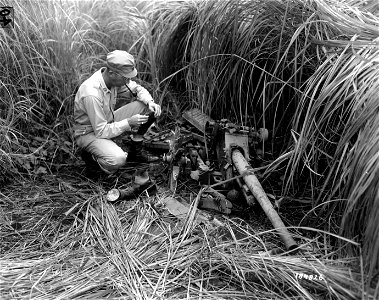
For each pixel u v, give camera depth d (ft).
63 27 16.08
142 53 17.47
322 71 11.75
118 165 12.93
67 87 15.55
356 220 10.04
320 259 10.02
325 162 12.51
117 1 18.70
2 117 14.40
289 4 12.85
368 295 8.59
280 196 12.55
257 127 14.82
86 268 10.12
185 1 16.75
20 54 15.06
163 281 9.69
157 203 12.28
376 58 10.86
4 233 11.26
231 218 11.81
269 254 10.15
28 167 13.51
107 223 11.44
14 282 9.63
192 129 14.29
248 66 14.28
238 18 14.12
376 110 10.07
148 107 13.93
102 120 12.87
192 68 15.81
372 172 9.38
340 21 12.06
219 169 13.16
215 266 10.05
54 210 12.08
